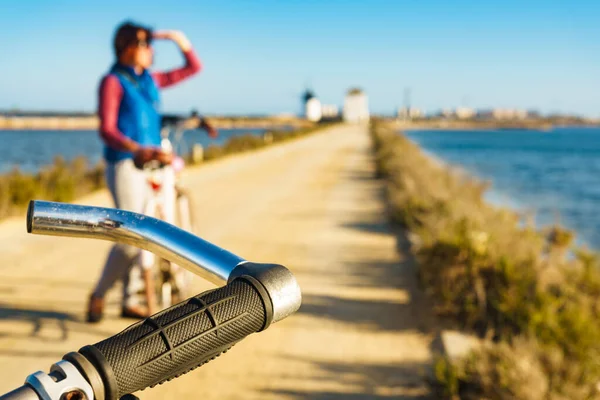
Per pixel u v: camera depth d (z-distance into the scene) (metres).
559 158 45.88
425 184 11.58
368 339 4.33
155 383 0.74
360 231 8.56
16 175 10.89
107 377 0.68
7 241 7.52
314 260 6.71
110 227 0.95
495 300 4.36
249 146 33.25
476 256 4.68
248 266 0.89
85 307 4.87
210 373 3.73
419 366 3.86
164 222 0.97
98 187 13.74
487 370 3.26
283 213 10.26
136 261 4.38
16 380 3.53
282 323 4.64
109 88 3.79
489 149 61.75
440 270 4.86
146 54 3.92
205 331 0.76
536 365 3.32
